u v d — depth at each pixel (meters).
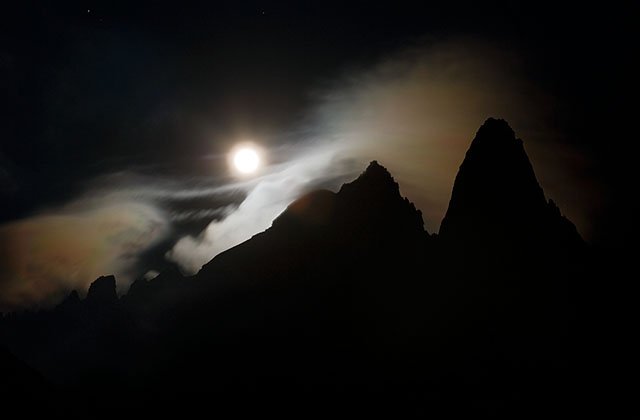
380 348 68.31
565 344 65.12
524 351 64.44
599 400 59.22
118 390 70.19
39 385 59.91
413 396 62.06
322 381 65.50
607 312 68.50
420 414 59.91
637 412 57.09
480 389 61.66
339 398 63.12
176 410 65.44
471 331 67.44
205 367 70.88
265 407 63.47
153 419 64.56
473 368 63.75
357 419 60.38
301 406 62.81
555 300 69.06
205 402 65.75
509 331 66.44
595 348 64.62
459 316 69.38
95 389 70.75
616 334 65.75
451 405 60.47
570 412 58.44
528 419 58.22
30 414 53.69
